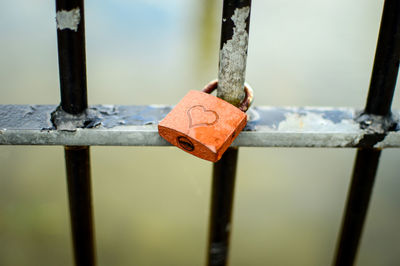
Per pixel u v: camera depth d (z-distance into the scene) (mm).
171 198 1366
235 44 483
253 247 1203
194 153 498
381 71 500
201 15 2742
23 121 488
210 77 2059
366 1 2996
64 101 492
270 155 1582
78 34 476
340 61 2117
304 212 1341
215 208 544
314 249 1210
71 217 534
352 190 545
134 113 512
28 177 1401
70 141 490
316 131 498
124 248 1188
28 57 1987
